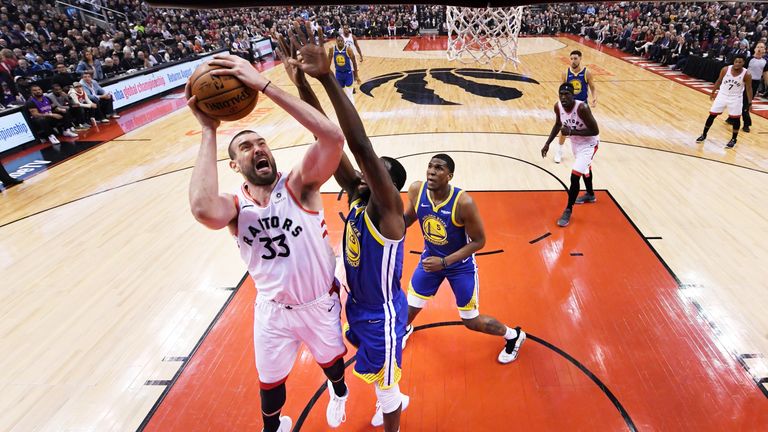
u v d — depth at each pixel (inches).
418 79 521.3
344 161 90.7
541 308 152.7
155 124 392.8
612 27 756.0
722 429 110.1
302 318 89.0
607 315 148.9
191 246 199.8
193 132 365.7
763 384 122.3
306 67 63.0
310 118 69.1
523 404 118.3
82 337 148.1
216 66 65.5
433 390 123.3
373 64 624.1
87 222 224.8
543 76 522.9
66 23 584.7
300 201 82.5
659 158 275.6
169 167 292.5
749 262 174.2
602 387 122.5
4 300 168.2
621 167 264.1
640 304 153.3
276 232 81.3
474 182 249.1
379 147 305.4
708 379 124.0
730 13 613.3
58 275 182.4
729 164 264.5
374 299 90.9
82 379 131.7
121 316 157.4
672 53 555.5
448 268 120.3
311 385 126.5
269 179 80.0
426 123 356.2
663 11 703.7
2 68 406.3
